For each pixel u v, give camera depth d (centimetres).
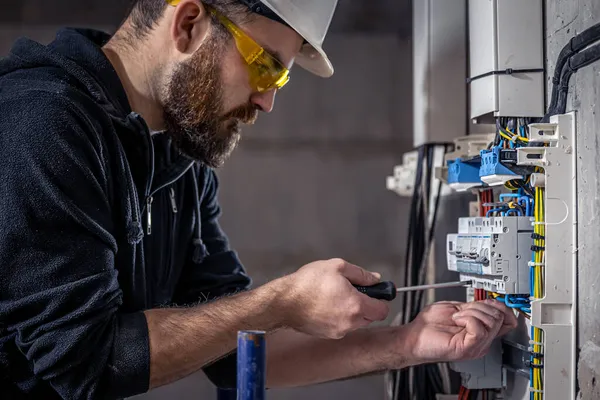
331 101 451
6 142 104
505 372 133
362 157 453
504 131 123
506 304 122
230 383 141
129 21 128
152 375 107
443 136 161
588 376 107
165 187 139
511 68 123
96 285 105
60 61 118
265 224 452
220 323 110
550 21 121
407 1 425
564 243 112
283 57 123
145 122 120
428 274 185
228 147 128
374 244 454
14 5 421
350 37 447
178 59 120
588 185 107
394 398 163
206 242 155
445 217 176
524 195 121
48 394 112
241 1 116
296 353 137
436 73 162
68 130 106
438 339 124
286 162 452
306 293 111
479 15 129
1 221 102
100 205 110
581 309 110
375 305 111
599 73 103
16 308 102
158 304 138
